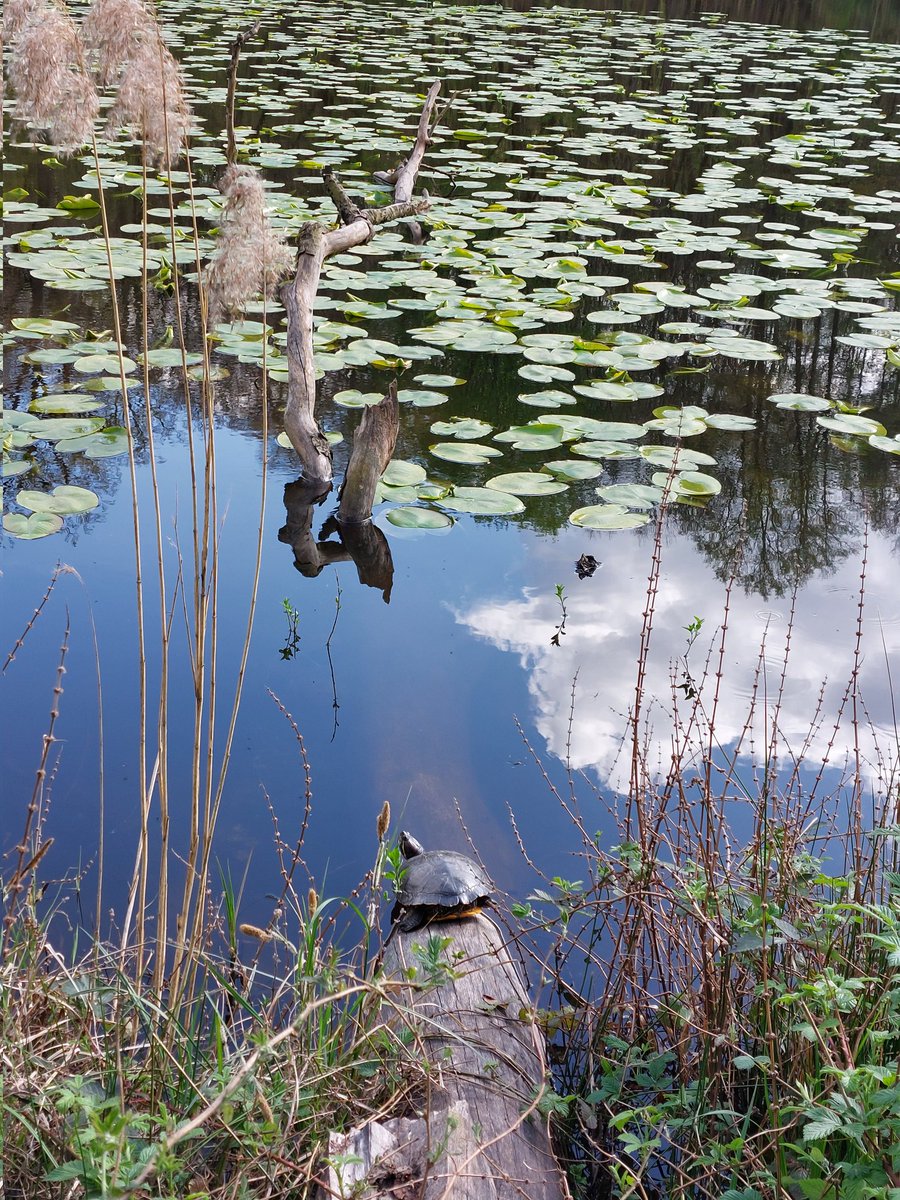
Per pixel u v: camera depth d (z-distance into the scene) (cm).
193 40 1638
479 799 303
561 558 441
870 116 1448
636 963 245
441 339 622
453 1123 168
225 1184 167
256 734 326
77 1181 153
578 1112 208
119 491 463
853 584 430
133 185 923
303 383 484
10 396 536
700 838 225
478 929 244
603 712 343
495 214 894
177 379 575
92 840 279
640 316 693
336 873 275
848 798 298
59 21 175
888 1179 146
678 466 514
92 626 373
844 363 668
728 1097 199
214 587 202
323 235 500
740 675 367
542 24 2219
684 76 1681
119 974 201
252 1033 191
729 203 991
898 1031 171
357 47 1709
